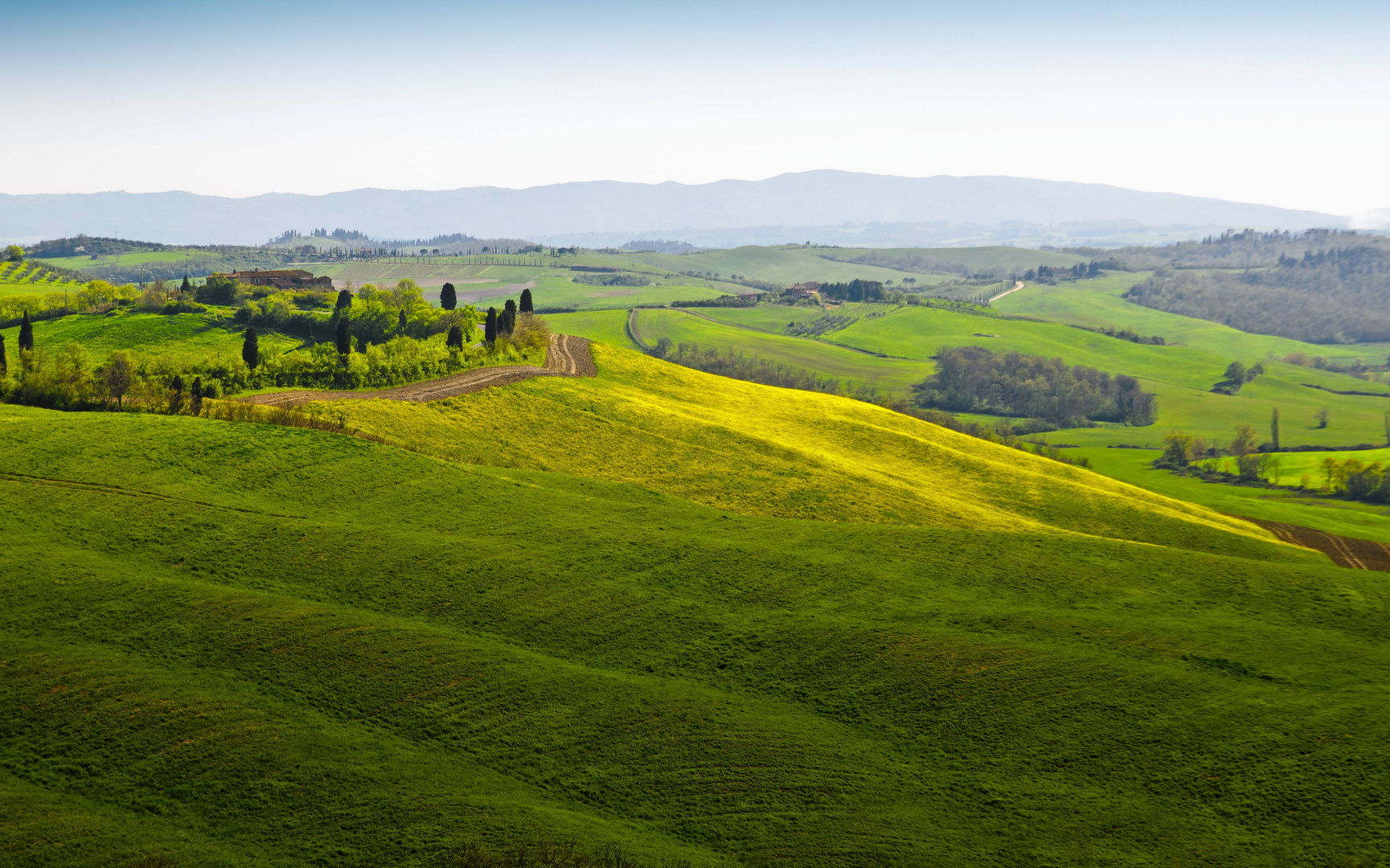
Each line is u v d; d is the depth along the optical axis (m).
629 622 59.53
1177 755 44.62
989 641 56.28
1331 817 39.56
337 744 46.88
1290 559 101.44
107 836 39.75
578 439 112.62
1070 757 45.41
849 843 40.22
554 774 45.59
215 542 66.75
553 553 69.06
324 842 39.97
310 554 66.19
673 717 49.56
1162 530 106.81
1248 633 57.41
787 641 57.16
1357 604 62.69
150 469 78.06
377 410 107.75
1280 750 44.03
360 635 56.03
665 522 78.00
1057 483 123.19
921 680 52.47
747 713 50.19
